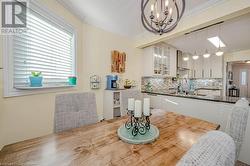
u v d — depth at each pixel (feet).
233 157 1.08
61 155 2.57
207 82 18.70
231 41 11.89
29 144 2.99
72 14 7.75
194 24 7.15
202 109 7.22
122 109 6.88
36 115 5.68
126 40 11.60
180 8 6.61
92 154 2.62
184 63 16.69
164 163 2.34
